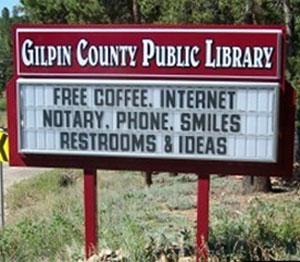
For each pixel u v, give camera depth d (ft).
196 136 27.63
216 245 28.35
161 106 27.76
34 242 36.11
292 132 27.22
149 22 62.03
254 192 53.06
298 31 54.08
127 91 27.94
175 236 32.07
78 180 88.07
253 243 28.07
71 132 28.55
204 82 27.35
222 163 27.66
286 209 37.14
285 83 27.12
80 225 38.83
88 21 67.10
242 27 27.04
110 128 28.22
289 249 27.76
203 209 27.84
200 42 27.32
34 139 28.86
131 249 29.04
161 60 27.63
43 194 77.56
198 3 51.80
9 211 70.59
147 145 28.02
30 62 28.55
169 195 49.29
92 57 28.09
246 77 27.17
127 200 48.52
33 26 28.40
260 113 27.14
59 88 28.45
